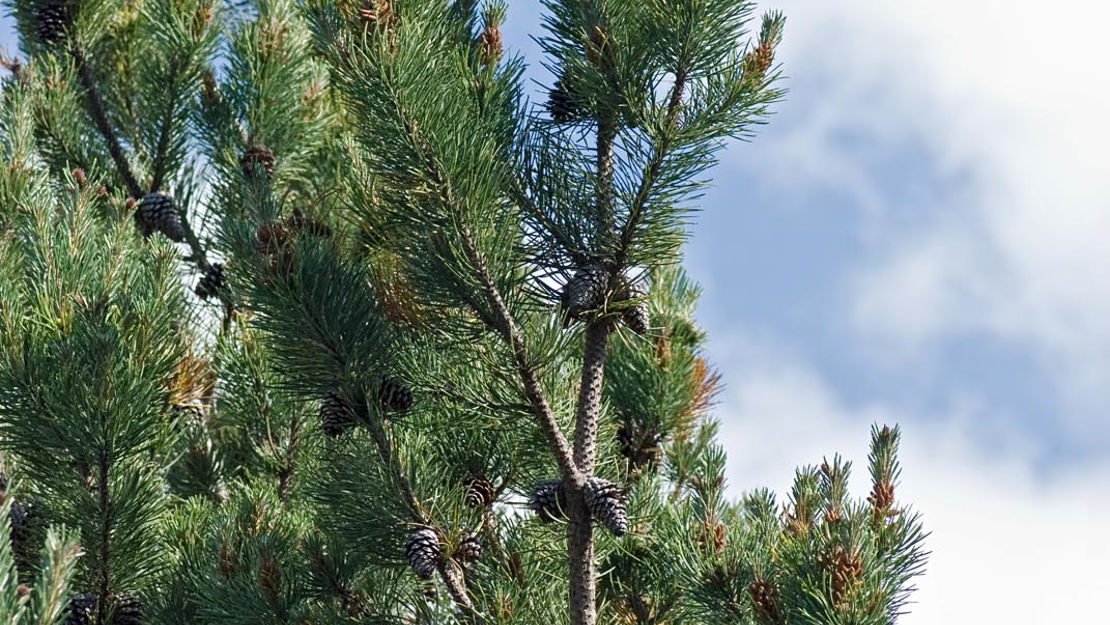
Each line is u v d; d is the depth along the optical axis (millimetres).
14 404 6395
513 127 5840
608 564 7969
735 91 5605
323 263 5715
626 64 5676
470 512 5996
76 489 6531
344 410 5801
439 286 5648
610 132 5910
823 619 5453
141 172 10953
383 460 5734
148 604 6816
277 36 10414
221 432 9406
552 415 5742
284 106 10258
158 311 6820
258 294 5691
